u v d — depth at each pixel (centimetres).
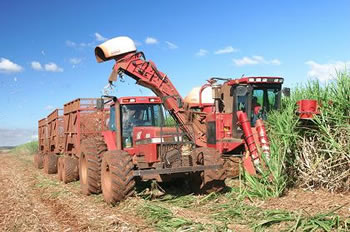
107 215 625
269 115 837
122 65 949
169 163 735
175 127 799
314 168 702
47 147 1638
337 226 474
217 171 722
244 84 867
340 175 675
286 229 485
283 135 736
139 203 659
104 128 1082
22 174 1434
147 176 744
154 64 963
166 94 958
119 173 690
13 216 685
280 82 886
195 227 510
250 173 752
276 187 679
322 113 715
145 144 754
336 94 728
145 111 852
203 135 953
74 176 1097
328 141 709
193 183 772
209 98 996
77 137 1068
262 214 557
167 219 566
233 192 725
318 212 549
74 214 664
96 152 848
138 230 529
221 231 497
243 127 807
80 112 1064
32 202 819
